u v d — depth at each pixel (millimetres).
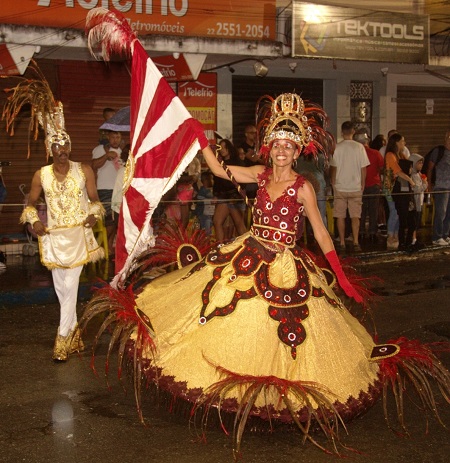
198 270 5176
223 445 4879
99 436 5000
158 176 5531
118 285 5699
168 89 5523
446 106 17891
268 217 5086
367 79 16359
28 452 4758
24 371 6277
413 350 5129
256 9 12406
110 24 5586
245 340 4805
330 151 5383
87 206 6551
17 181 12656
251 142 12148
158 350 4945
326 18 12875
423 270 11156
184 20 11828
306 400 4574
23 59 10609
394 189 12547
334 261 5137
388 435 5145
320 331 4930
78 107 13211
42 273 10172
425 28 14039
